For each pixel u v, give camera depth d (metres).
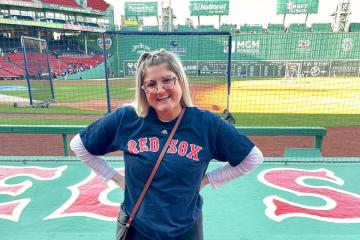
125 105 1.82
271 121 11.41
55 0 51.19
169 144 1.63
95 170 1.95
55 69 36.78
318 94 18.61
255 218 3.43
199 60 25.88
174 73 1.62
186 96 1.69
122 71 24.39
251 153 1.75
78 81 29.30
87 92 20.86
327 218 3.42
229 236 3.07
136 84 1.68
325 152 8.49
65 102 16.73
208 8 53.47
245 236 3.07
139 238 1.73
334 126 10.98
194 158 1.63
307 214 3.50
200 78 23.61
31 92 14.94
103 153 1.86
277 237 3.05
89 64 42.69
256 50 32.72
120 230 1.78
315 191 4.06
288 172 4.66
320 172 4.66
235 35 32.56
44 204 3.74
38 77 15.34
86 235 3.08
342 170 4.73
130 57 24.77
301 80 26.92
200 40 25.70
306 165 4.92
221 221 3.37
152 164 1.62
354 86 22.56
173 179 1.62
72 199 3.86
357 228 3.23
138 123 1.69
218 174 1.87
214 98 15.63
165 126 1.66
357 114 12.84
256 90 20.14
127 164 1.70
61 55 42.00
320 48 31.64
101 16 62.66
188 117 1.67
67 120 11.82
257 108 13.84
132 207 1.72
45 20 50.22
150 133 1.66
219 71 26.06
